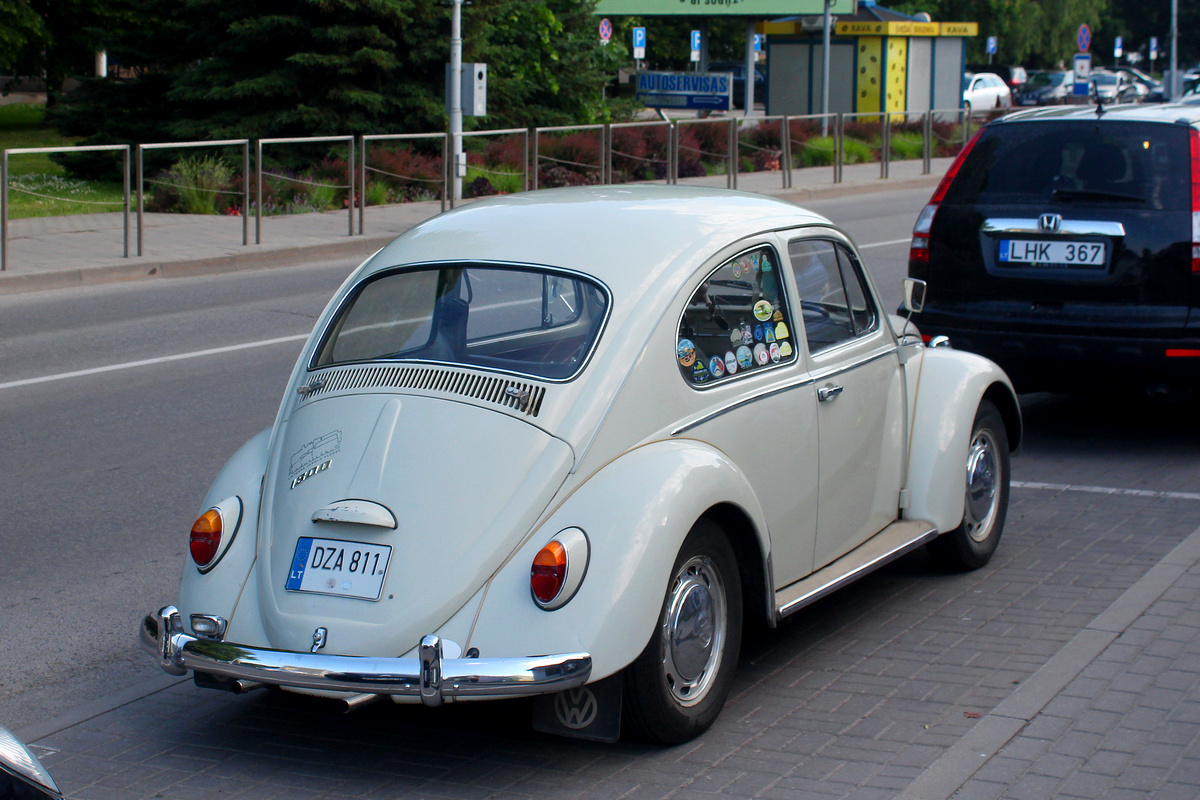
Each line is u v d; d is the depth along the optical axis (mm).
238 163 22984
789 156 25297
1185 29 83188
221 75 23734
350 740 4348
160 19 25062
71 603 5781
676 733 4113
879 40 36594
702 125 27156
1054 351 7488
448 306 4520
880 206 23062
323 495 4094
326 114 23188
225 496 4367
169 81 24875
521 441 4055
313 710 4613
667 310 4359
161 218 19891
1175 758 3902
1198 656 4695
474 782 4000
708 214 4816
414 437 4121
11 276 14367
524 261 4504
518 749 4230
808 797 3795
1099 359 7387
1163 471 7449
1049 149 7684
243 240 17375
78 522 6879
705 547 4211
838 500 5078
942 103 38906
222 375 10398
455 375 4285
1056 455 7855
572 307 4352
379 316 4629
